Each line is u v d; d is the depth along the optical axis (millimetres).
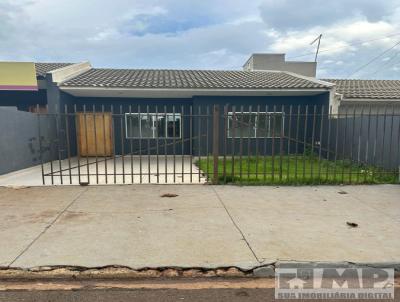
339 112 11602
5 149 8398
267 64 19719
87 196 5984
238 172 8633
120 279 3152
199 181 7316
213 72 16312
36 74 11484
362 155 9828
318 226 4402
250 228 4305
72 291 2932
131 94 12242
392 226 4426
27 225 4387
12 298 2807
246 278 3197
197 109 12438
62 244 3738
